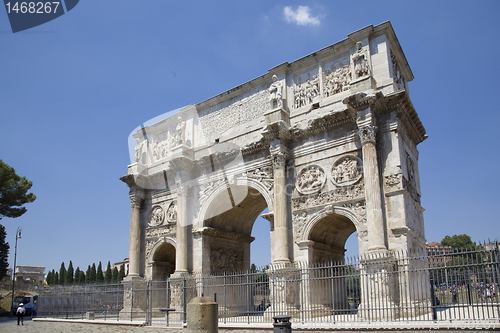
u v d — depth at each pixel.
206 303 10.47
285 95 34.22
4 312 53.06
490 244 18.48
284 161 31.88
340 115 29.78
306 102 33.41
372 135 27.61
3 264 56.25
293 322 24.53
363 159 27.58
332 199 29.39
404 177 27.55
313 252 30.27
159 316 38.69
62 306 40.72
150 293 32.28
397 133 27.97
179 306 34.22
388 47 30.55
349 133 29.91
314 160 31.12
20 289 91.25
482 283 19.84
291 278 28.83
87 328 29.78
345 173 29.30
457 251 19.67
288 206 31.48
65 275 89.75
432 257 20.42
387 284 24.41
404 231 25.95
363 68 29.77
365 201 27.86
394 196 26.98
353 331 20.78
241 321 28.31
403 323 20.81
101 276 87.88
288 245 30.53
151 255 39.88
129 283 35.06
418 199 31.44
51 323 36.16
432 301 20.06
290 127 32.47
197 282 31.25
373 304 24.72
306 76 34.28
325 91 32.56
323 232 31.88
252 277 30.34
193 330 10.27
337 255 34.06
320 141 31.16
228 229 39.50
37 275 124.12
